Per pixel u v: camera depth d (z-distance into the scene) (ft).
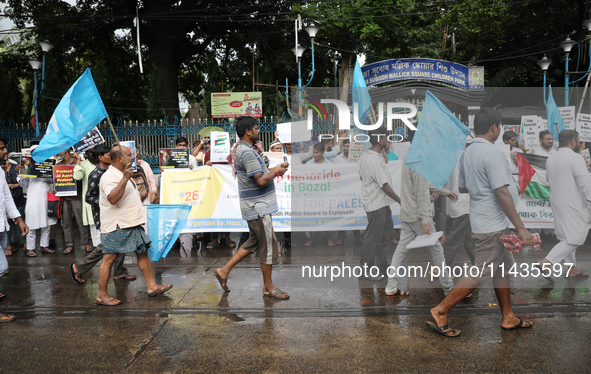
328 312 13.85
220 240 26.43
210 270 19.34
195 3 62.54
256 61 67.36
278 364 10.60
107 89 53.42
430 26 74.08
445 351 11.07
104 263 15.14
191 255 22.71
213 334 12.42
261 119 50.72
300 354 11.09
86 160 23.38
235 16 64.49
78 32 63.93
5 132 43.19
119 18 60.44
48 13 60.49
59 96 50.44
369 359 10.75
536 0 51.49
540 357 10.64
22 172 23.75
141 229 15.53
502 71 55.01
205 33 70.54
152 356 11.16
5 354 11.42
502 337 11.79
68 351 11.53
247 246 15.96
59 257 22.90
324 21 58.59
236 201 24.40
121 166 15.23
